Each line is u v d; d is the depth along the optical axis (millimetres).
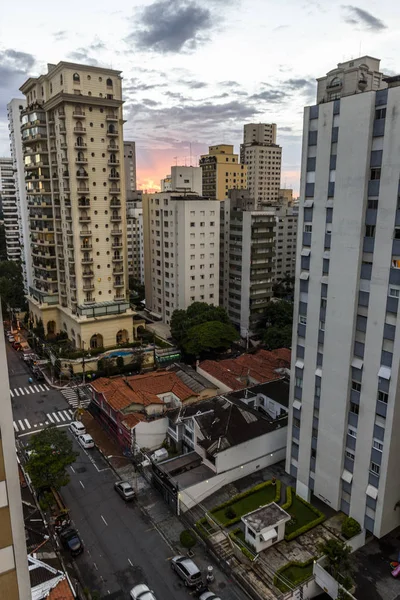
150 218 94625
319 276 37719
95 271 77250
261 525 36344
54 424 53031
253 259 87750
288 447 43906
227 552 36844
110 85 71562
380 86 36000
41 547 35875
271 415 55094
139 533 39188
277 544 36938
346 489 38469
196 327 75812
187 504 41781
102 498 43625
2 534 15945
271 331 80438
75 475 47156
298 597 32750
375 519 36219
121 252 78938
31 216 88062
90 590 33375
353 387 36438
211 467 44844
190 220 84438
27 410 61875
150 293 99375
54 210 80125
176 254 87625
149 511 41969
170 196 86750
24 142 83188
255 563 35156
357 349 35688
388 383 33562
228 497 43031
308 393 40406
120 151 74500
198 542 38312
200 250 87000
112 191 75250
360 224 33594
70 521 40438
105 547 37531
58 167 75375
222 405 50500
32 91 79375
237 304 92688
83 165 71875
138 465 48000
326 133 35156
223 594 33406
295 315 40688
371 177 32812
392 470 35219
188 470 45000
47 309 86312
